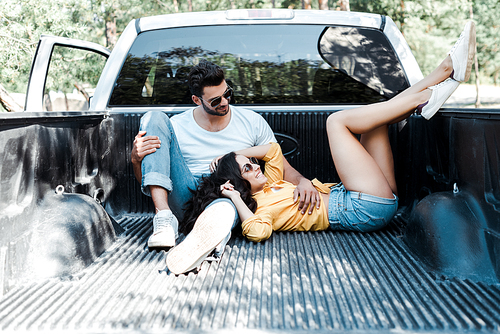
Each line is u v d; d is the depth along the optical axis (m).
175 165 2.14
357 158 2.14
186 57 2.67
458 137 1.87
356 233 2.20
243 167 2.16
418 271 1.64
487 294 1.42
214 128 2.42
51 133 1.84
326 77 2.67
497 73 27.22
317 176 2.56
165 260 1.70
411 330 1.20
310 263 1.74
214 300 1.40
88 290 1.48
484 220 1.63
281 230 2.22
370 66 2.66
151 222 2.36
